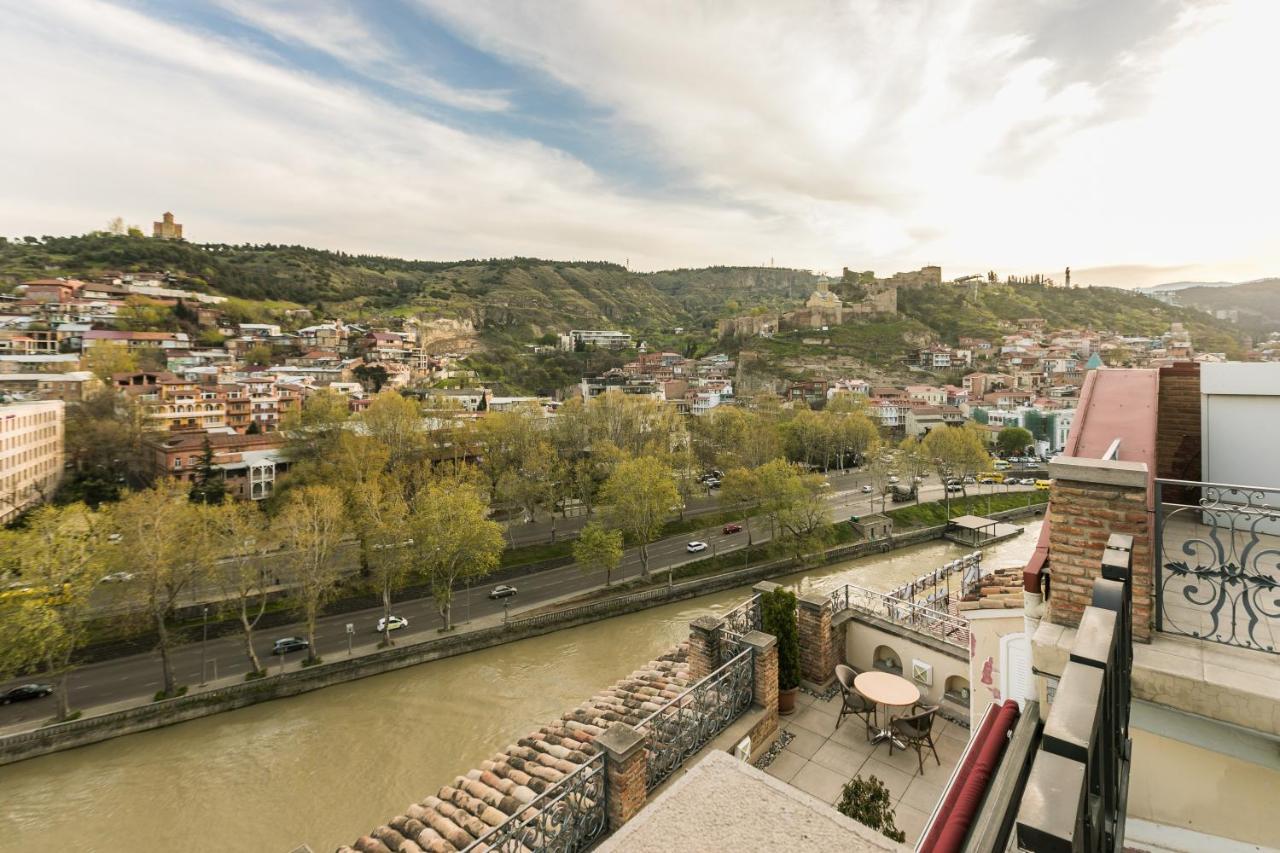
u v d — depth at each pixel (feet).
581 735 35.76
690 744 30.66
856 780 28.17
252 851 74.49
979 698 28.53
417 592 149.38
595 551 149.48
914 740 34.22
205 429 249.75
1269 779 12.67
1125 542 12.73
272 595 139.85
